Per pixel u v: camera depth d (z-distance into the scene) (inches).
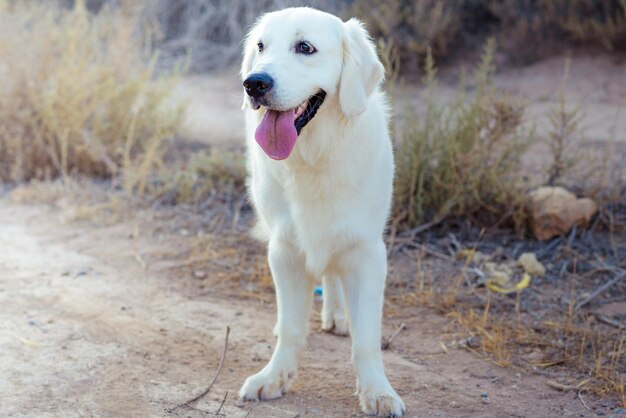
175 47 512.7
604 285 202.7
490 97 252.1
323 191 149.1
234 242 241.0
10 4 396.8
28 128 313.6
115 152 305.1
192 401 151.3
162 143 328.5
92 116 322.0
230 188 277.1
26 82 316.8
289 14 145.9
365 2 457.4
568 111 351.3
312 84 141.9
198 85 455.5
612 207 242.5
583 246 225.1
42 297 200.7
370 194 150.9
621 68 396.5
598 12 432.8
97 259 229.3
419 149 243.1
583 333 179.3
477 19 468.1
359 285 152.7
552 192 233.9
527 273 212.4
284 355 154.9
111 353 171.0
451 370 166.2
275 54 141.9
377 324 151.4
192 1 532.1
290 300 156.5
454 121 266.1
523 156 292.4
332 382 160.6
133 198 277.9
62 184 296.5
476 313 193.8
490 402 152.1
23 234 249.9
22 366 163.6
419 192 239.1
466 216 242.4
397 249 230.2
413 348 176.7
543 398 154.4
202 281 214.7
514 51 436.5
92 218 263.4
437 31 440.5
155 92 335.6
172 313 193.6
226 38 518.6
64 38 338.3
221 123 372.2
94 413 145.9
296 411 148.3
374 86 150.3
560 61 417.4
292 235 154.9
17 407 147.3
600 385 158.4
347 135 147.2
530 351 174.4
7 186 301.9
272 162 152.0
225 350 161.5
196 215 262.4
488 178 239.8
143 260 228.5
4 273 216.7
